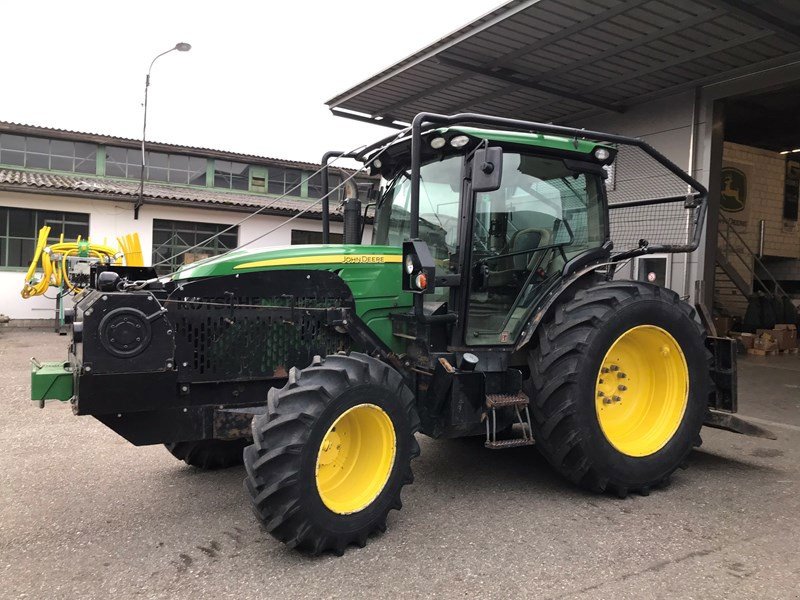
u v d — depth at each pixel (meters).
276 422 2.71
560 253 3.93
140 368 2.87
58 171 16.11
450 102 9.12
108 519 3.29
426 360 3.42
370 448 3.08
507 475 4.00
